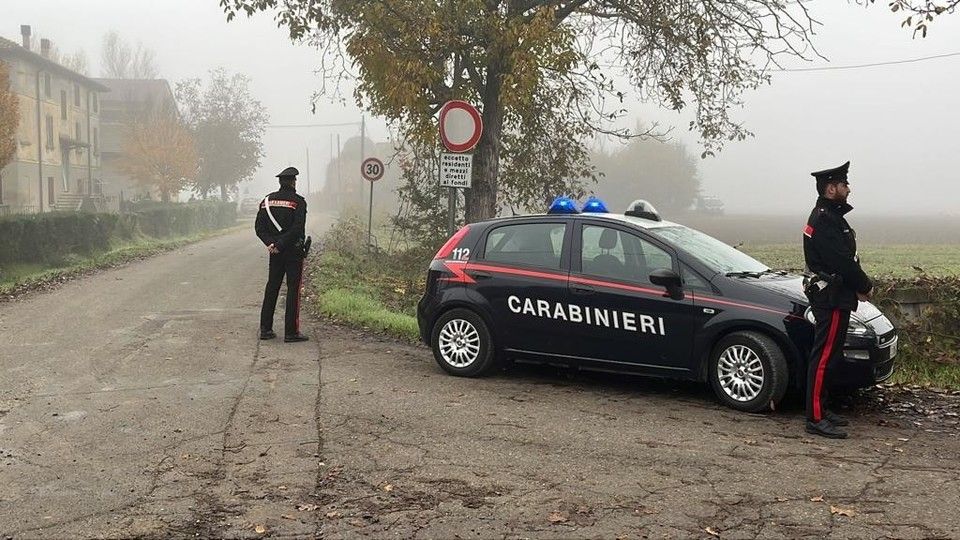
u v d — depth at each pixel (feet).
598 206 26.25
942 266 73.92
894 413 21.80
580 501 15.17
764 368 20.85
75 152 181.27
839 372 20.38
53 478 16.43
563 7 52.13
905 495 15.39
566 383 24.68
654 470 16.85
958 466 17.15
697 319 21.74
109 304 41.19
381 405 21.99
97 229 72.33
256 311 39.22
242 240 102.53
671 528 13.93
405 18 46.93
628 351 22.79
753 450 18.17
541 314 24.04
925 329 28.32
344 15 50.62
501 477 16.47
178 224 112.68
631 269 23.04
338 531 13.88
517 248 25.11
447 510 14.76
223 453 17.97
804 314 20.68
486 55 48.21
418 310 26.63
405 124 53.01
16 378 24.94
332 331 34.04
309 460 17.51
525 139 60.18
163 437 19.13
